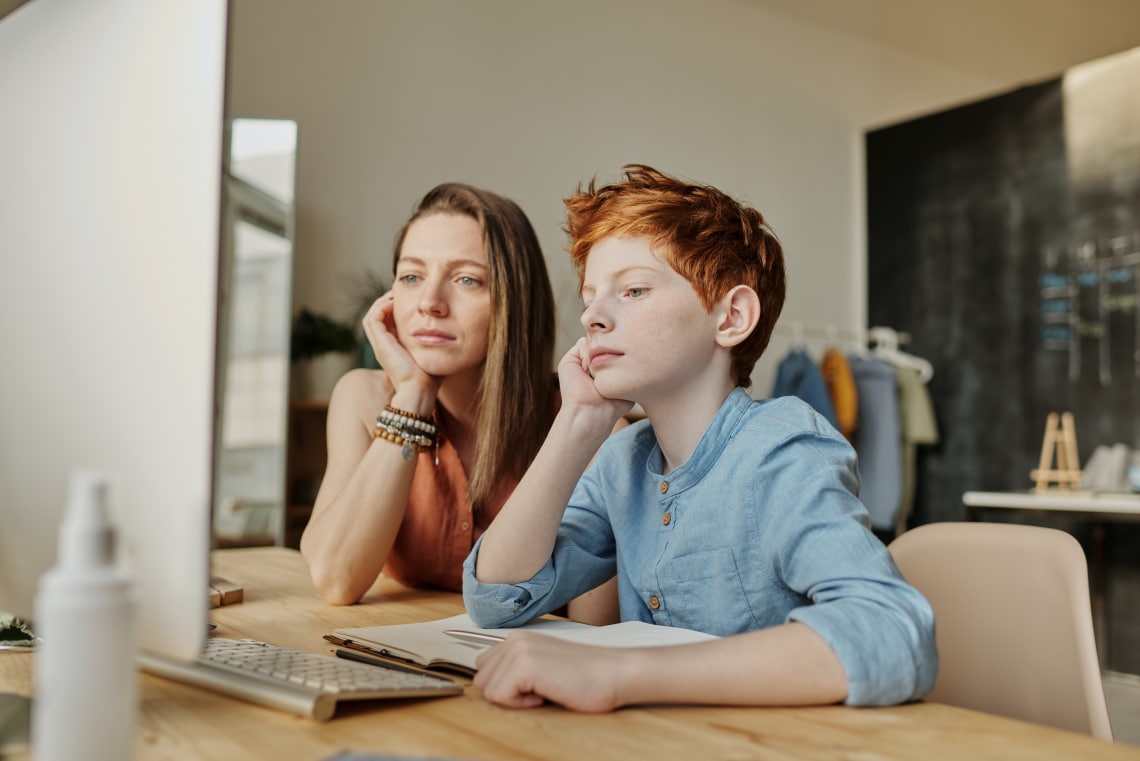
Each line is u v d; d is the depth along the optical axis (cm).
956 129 442
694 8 432
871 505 416
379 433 126
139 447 54
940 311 444
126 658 41
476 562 94
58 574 41
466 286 143
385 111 345
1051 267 405
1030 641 98
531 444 142
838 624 66
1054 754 55
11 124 66
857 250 479
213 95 52
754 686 64
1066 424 391
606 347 90
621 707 65
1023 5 452
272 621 104
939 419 439
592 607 123
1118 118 387
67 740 40
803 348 411
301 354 317
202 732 58
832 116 477
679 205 90
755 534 85
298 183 325
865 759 54
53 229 61
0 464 65
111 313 56
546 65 386
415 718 61
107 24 58
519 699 64
